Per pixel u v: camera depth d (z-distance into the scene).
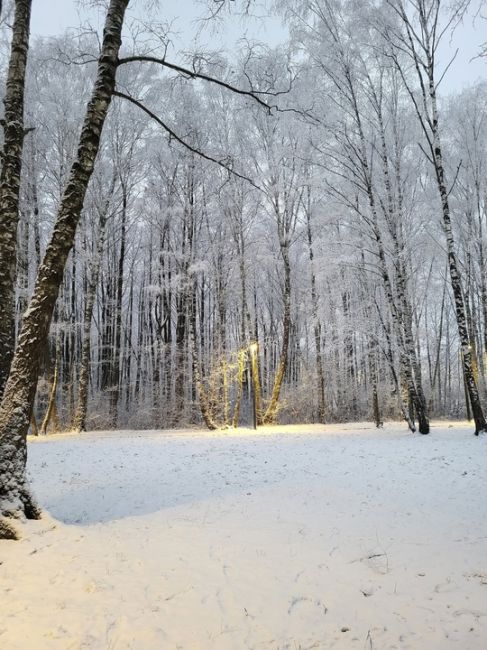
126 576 4.26
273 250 27.61
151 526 5.71
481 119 19.38
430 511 6.02
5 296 5.92
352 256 16.16
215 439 15.16
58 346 20.45
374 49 14.50
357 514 6.02
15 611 3.58
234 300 27.67
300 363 31.48
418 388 14.84
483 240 20.03
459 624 3.40
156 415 25.42
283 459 10.44
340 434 16.33
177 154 22.19
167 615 3.61
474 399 13.16
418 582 4.09
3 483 5.22
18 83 6.34
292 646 3.23
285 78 17.73
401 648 3.15
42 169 20.20
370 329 17.03
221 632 3.40
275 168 21.92
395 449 11.19
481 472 8.01
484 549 4.69
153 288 22.80
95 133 6.19
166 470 9.43
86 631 3.37
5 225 5.98
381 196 16.61
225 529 5.56
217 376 23.69
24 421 5.53
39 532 5.06
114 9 6.44
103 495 7.41
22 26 6.48
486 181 19.94
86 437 16.88
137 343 34.94
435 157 13.57
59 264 5.89
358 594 3.93
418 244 17.09
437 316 39.56
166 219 24.77
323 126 15.36
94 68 19.42
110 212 23.64
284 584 4.12
